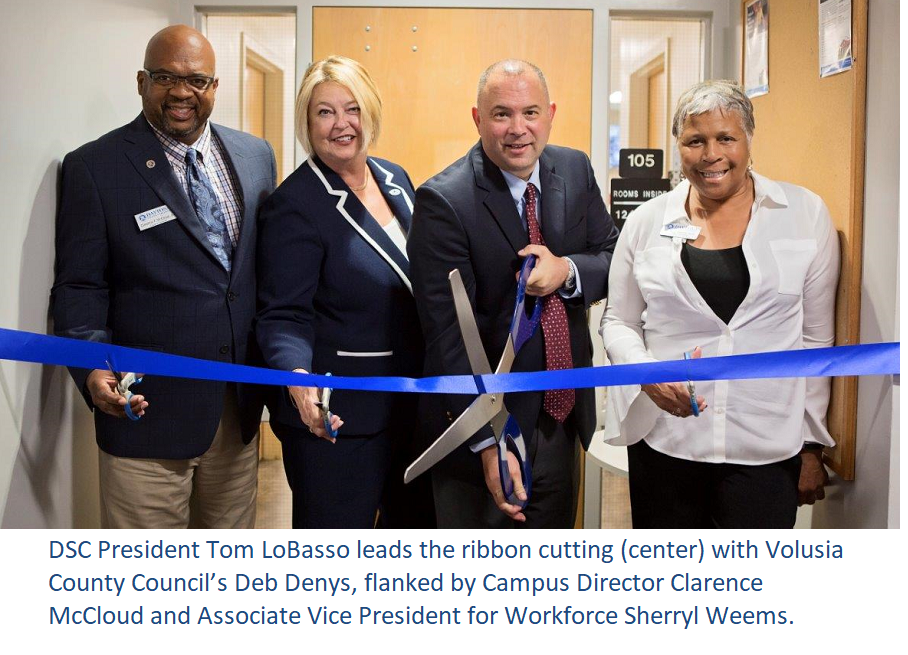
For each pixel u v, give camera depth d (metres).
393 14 3.14
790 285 1.84
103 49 2.48
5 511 1.98
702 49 3.23
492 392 1.81
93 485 2.52
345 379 1.92
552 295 1.98
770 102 2.62
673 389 1.84
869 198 2.02
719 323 1.87
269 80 3.19
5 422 1.97
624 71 3.23
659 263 1.91
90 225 2.10
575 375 1.81
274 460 3.21
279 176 3.21
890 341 1.93
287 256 2.12
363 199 2.25
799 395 1.90
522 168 1.89
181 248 2.13
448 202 1.89
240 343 2.20
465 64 3.16
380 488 2.26
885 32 1.95
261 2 3.12
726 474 1.91
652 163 3.11
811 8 2.30
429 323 1.94
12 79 1.96
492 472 1.89
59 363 1.87
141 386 2.15
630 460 2.06
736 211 1.89
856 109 2.04
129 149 2.13
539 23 3.15
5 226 1.94
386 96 3.17
